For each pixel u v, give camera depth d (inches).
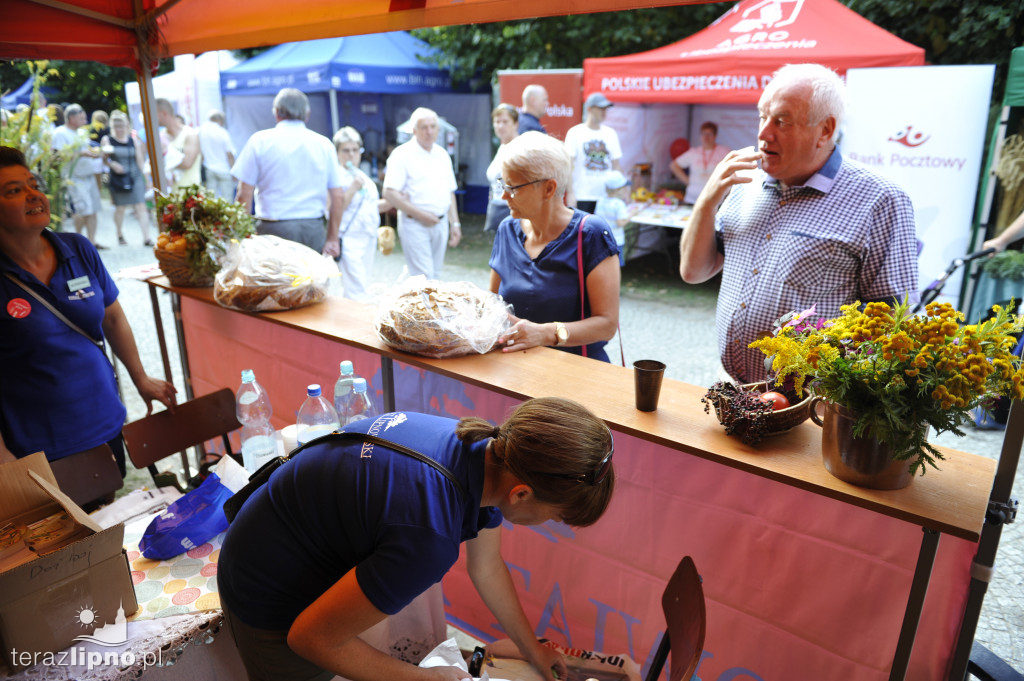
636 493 68.2
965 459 54.2
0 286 89.7
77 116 343.6
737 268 85.0
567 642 78.5
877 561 56.1
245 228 109.0
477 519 48.0
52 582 54.0
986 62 277.1
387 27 86.7
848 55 195.2
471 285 81.7
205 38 111.7
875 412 45.9
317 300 99.7
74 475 79.4
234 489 76.4
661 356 199.3
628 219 273.0
